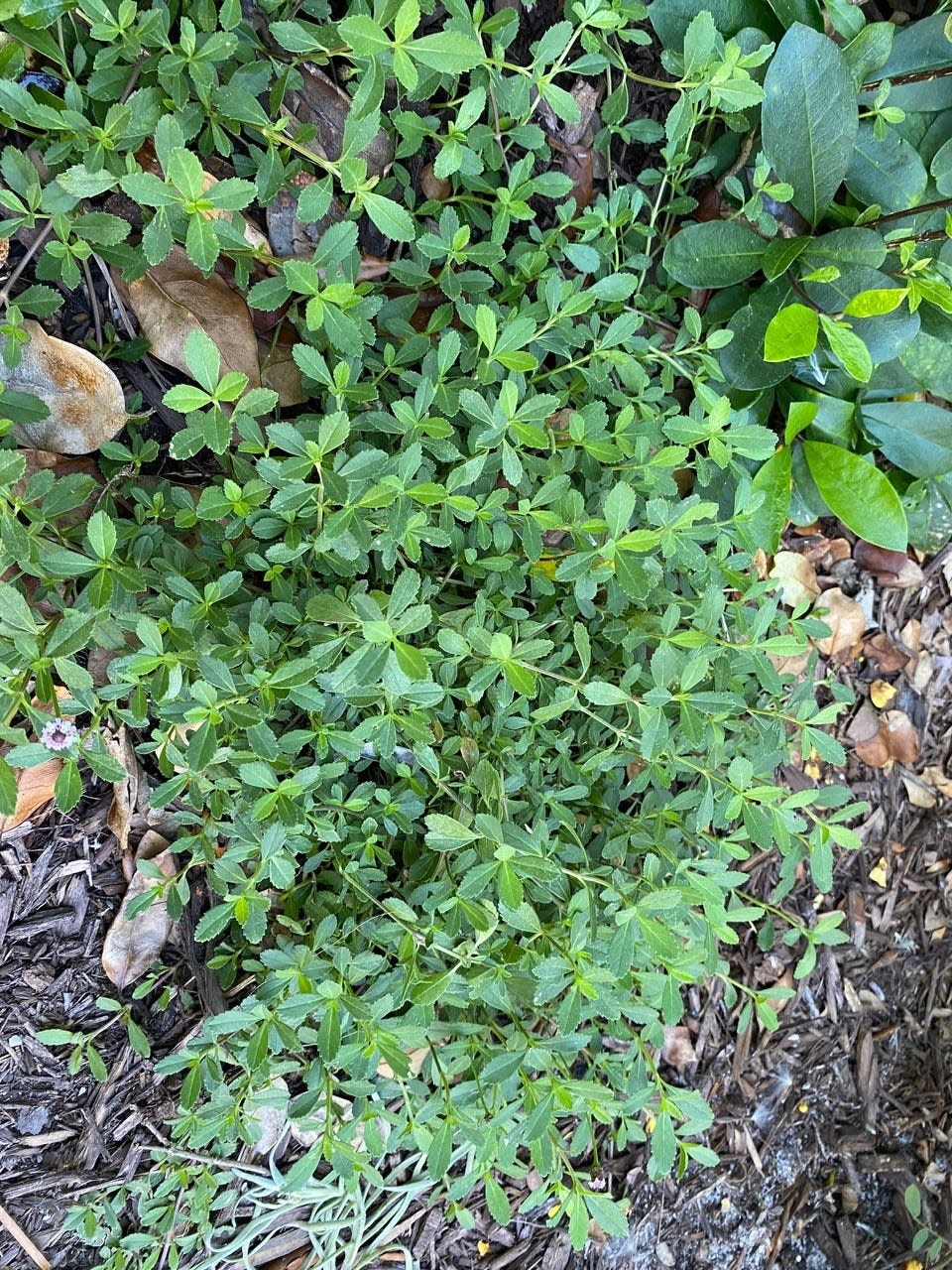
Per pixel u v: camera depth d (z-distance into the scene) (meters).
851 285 1.67
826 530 2.22
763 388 1.76
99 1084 1.65
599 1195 1.37
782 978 2.21
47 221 1.34
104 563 1.08
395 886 1.51
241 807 1.32
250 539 1.36
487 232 1.67
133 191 1.02
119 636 1.21
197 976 1.67
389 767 1.45
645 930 1.14
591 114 1.75
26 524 1.34
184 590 1.18
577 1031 1.66
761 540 1.77
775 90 1.58
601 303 1.62
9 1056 1.60
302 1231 1.80
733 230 1.67
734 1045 2.17
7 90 1.10
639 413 1.55
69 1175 1.64
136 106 1.17
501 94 1.32
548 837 1.39
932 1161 2.29
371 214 1.12
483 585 1.53
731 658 1.43
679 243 1.66
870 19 1.99
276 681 1.12
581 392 1.59
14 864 1.59
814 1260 2.19
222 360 1.45
